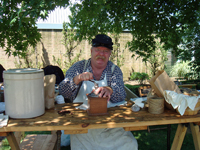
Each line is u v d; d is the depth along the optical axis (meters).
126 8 3.62
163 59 9.07
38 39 3.22
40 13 1.86
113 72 1.98
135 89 5.35
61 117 1.43
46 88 1.64
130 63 9.29
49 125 1.26
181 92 1.62
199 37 5.37
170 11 3.52
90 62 2.04
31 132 3.31
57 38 8.64
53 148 1.92
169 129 2.09
